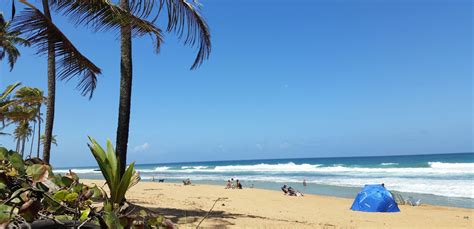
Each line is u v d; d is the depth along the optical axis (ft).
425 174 148.36
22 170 3.52
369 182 130.31
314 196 88.43
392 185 114.62
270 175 196.03
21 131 135.44
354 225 44.24
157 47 31.83
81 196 3.43
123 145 30.55
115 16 21.24
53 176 3.61
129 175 4.83
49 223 3.04
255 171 244.42
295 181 152.46
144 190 95.91
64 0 20.80
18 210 2.91
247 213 47.06
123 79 31.55
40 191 3.16
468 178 123.24
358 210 59.98
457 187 102.42
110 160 4.94
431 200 82.84
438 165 195.42
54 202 3.21
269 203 68.85
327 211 58.85
